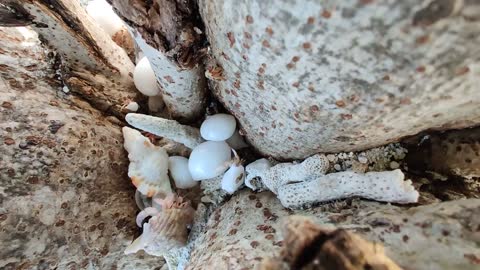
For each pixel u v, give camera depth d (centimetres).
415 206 9
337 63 7
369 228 8
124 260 12
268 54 8
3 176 10
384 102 8
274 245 9
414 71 7
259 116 10
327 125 9
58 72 12
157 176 12
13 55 11
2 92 11
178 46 9
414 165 10
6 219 10
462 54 6
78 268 11
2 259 10
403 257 8
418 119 8
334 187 9
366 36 6
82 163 11
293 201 10
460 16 6
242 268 9
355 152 10
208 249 10
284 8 7
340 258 6
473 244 7
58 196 11
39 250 10
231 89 10
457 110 8
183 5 8
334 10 6
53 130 11
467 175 10
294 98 8
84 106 12
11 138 10
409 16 6
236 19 7
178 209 12
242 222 11
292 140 10
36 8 10
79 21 11
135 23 9
